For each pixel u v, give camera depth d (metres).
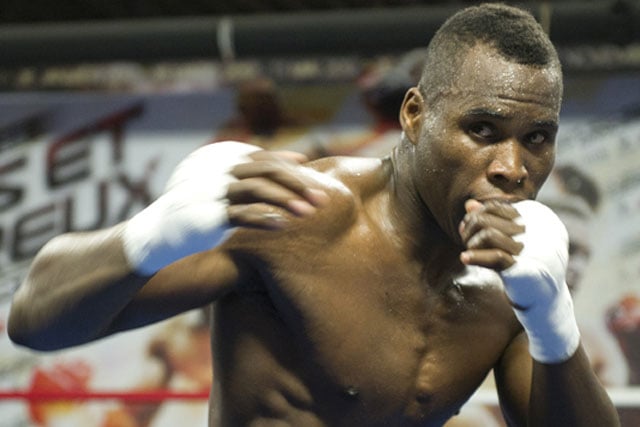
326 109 6.45
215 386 2.73
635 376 5.82
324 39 6.09
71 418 6.05
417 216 2.66
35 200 6.50
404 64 6.37
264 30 6.11
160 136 6.53
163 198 2.26
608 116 6.25
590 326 5.93
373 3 6.77
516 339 2.87
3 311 6.34
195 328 6.14
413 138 2.67
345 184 2.71
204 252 2.54
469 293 2.76
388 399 2.65
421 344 2.69
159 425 5.99
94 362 6.14
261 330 2.63
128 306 2.47
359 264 2.63
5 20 7.00
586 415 2.60
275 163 2.11
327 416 2.63
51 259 2.36
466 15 2.63
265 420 2.63
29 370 6.17
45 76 6.65
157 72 6.62
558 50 6.29
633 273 6.00
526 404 2.74
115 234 2.27
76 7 6.96
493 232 2.31
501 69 2.48
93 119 6.59
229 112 6.52
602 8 5.88
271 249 2.55
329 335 2.59
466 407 5.69
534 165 2.49
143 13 6.95
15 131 6.60
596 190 6.15
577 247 6.08
